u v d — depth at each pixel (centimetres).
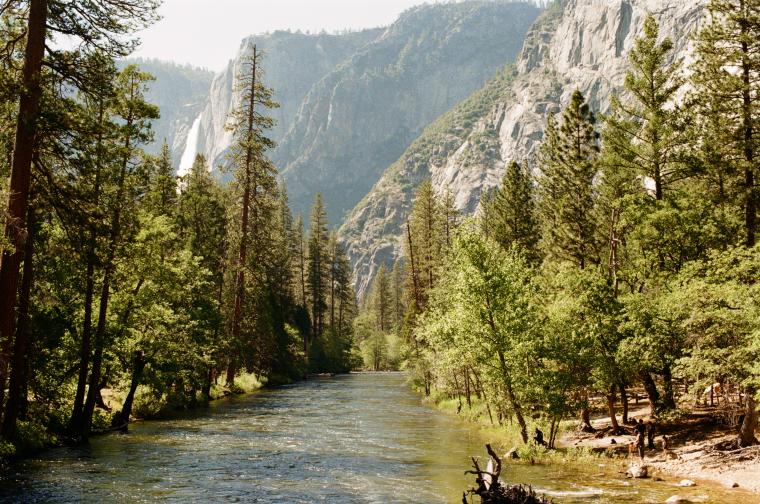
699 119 3288
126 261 2539
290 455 2428
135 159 2480
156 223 3083
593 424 3212
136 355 3141
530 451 2389
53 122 1758
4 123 1827
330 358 9994
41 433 2370
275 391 5897
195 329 3931
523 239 5875
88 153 1881
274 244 7631
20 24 1836
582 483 1922
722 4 3138
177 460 2269
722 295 2062
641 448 2311
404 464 2266
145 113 2372
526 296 2645
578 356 2598
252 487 1866
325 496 1764
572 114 4547
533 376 2536
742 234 2986
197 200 5378
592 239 4478
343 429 3225
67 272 2520
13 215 1712
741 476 1920
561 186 4616
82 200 1925
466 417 3712
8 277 1702
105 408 3247
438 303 4316
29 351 2394
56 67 1822
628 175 3584
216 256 5491
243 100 5347
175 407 3931
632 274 3117
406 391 5984
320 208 10269
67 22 1809
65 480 1895
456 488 1875
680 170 3306
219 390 5097
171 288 3212
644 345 2522
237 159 5338
